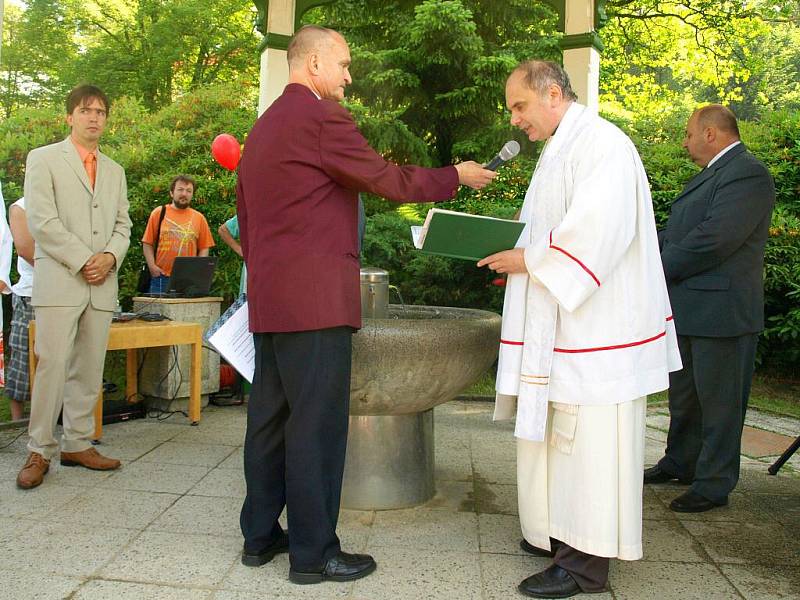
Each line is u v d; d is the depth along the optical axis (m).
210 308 4.93
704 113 3.24
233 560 2.47
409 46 7.01
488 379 5.95
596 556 2.25
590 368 2.23
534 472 2.39
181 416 4.68
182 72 16.19
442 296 6.14
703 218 3.19
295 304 2.29
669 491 3.40
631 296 2.27
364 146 2.29
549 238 2.23
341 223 2.36
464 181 2.46
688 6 11.97
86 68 15.84
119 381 5.76
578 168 2.30
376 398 2.81
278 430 2.46
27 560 2.41
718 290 3.06
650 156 7.15
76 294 3.31
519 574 2.40
